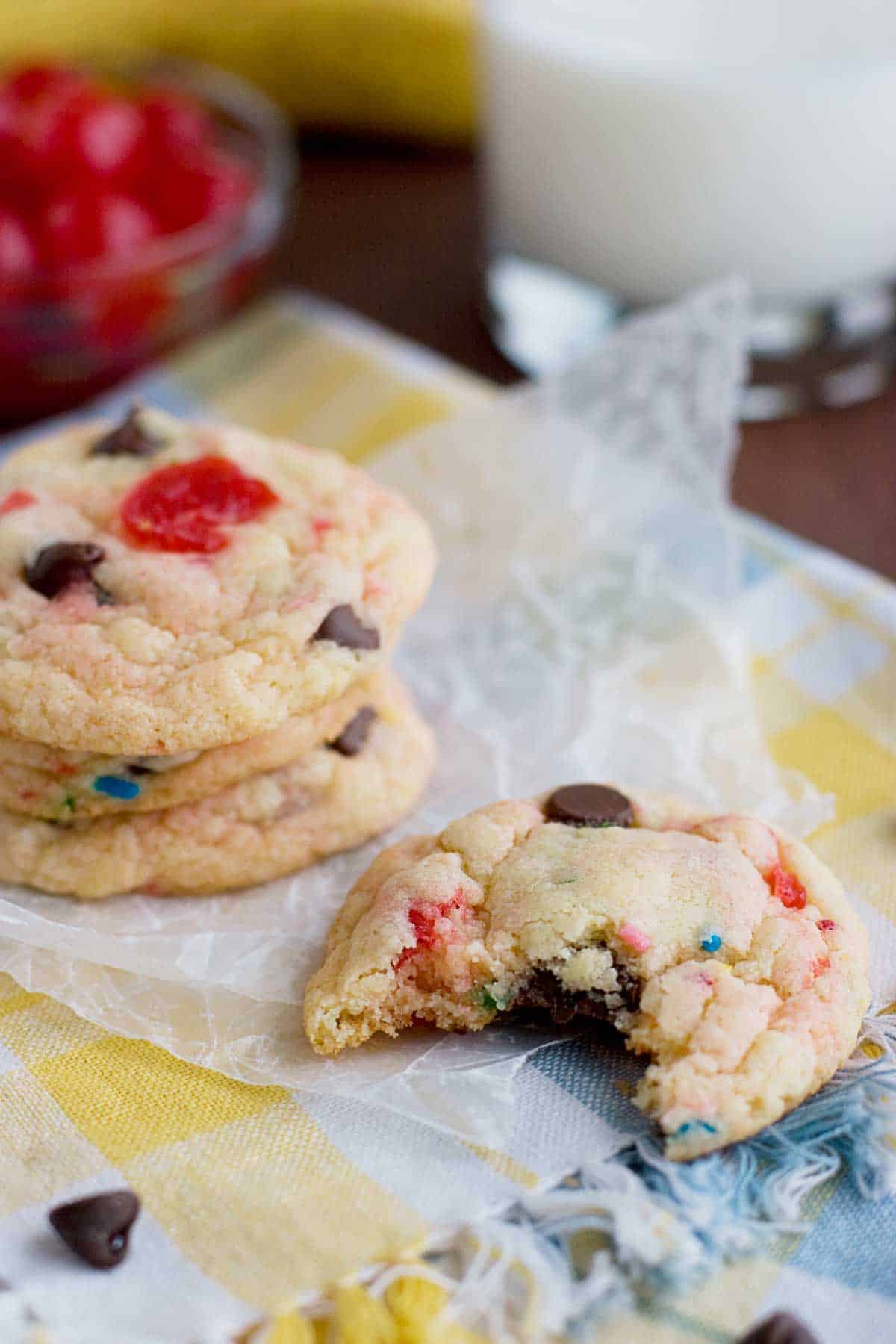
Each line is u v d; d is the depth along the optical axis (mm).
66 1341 340
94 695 385
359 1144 363
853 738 429
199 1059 375
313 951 392
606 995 372
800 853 388
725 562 456
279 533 406
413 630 453
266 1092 371
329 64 595
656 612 449
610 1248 350
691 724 427
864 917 393
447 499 474
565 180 506
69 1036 378
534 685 439
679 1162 357
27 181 514
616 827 390
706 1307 344
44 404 541
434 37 580
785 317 517
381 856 396
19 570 402
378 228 587
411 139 611
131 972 387
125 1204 351
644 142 492
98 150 517
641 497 468
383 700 420
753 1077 358
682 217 502
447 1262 351
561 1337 342
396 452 482
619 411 479
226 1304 344
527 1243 349
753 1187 355
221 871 400
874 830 409
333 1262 348
